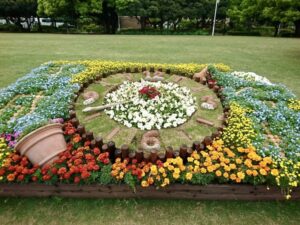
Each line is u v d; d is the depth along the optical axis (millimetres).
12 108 4664
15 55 10641
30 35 20188
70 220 2799
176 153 3232
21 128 3721
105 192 2996
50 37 18391
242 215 2871
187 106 4562
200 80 5770
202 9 27344
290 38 21531
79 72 6336
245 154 3281
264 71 8586
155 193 2994
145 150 3430
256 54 11836
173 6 26516
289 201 3035
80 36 19797
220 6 28141
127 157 3193
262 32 27969
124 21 34969
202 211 2910
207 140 3398
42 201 3010
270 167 3055
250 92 5234
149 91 4738
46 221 2785
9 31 26953
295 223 2793
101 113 4395
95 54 11102
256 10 25344
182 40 17562
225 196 3012
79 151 3197
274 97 5102
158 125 4004
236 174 2939
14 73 7844
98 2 23781
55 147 3154
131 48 12906
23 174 2906
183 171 2955
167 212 2893
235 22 29734
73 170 2885
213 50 12867
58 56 10570
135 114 4203
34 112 4273
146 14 25641
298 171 3053
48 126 3086
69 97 4742
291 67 9188
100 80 5785
